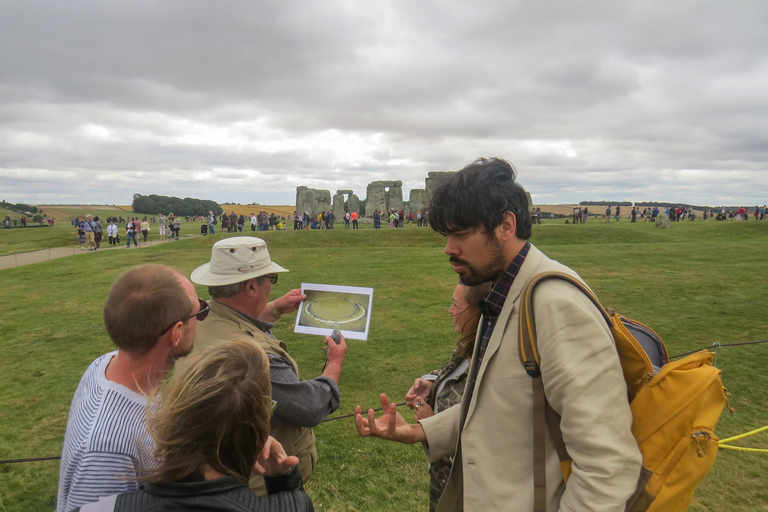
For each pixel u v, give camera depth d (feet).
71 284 47.52
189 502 4.60
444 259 58.70
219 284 8.64
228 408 4.64
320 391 8.56
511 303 5.90
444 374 8.81
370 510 12.98
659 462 5.16
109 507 4.61
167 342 6.12
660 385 5.41
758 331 26.37
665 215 115.85
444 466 8.01
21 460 14.23
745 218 131.34
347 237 85.81
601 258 54.90
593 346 5.16
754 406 17.92
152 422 4.86
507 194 5.80
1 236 108.78
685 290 36.96
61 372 23.75
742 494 13.07
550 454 5.55
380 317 31.96
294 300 10.24
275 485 6.10
